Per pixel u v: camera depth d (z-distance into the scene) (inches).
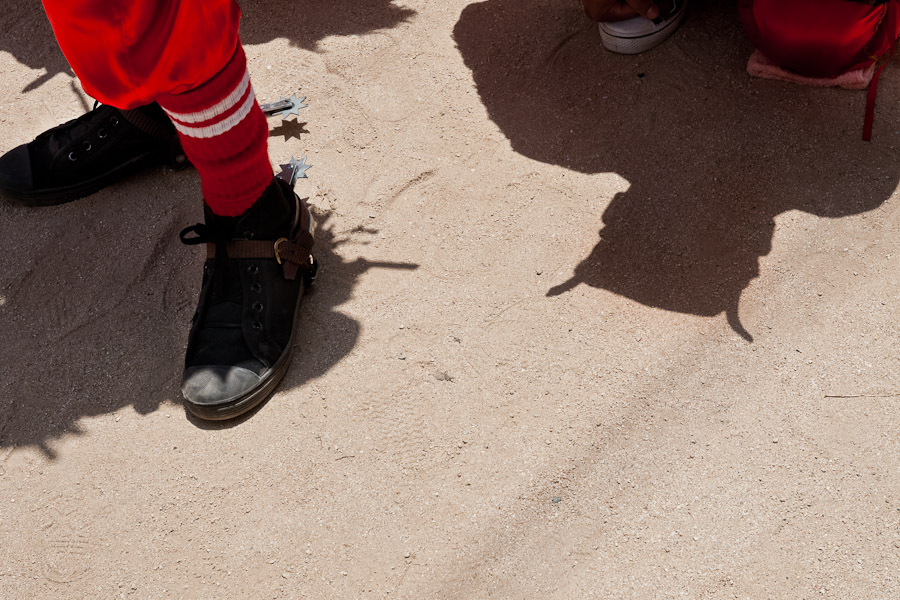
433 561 73.0
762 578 68.9
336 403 86.5
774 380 83.0
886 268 91.1
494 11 134.6
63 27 65.7
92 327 96.8
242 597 72.2
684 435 79.7
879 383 81.4
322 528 76.3
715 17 124.3
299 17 138.5
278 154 115.5
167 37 68.1
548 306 92.8
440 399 85.4
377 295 96.6
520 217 103.1
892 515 71.7
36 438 86.5
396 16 136.5
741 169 103.9
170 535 77.2
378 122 118.6
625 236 98.9
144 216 109.7
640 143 109.7
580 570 71.1
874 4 95.6
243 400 85.1
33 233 109.0
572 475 77.9
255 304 88.6
